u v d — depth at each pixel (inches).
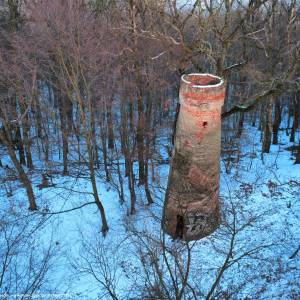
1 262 559.2
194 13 611.5
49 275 548.7
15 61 643.5
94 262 519.5
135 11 666.2
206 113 477.7
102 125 805.9
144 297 417.7
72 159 936.3
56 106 940.6
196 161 510.6
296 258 544.7
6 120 663.8
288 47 792.9
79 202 723.4
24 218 670.5
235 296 481.7
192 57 589.0
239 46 792.9
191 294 471.2
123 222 637.9
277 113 1027.3
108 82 647.8
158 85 692.1
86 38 573.3
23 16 787.4
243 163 872.9
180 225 552.7
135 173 844.6
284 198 684.7
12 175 831.1
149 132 701.9
